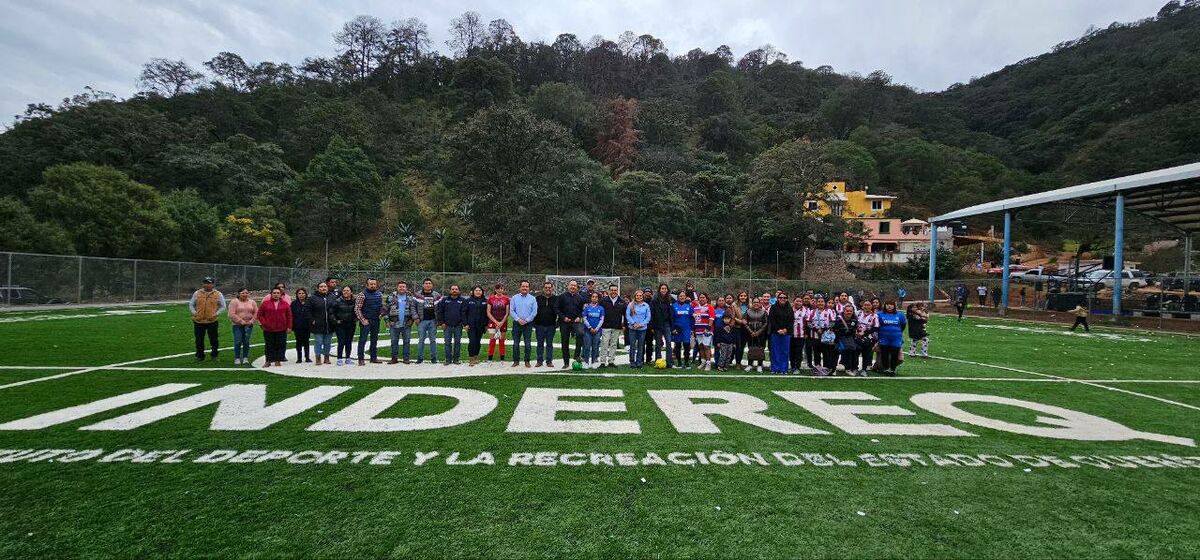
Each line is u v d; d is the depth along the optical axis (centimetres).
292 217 5578
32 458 505
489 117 5009
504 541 362
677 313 1145
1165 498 456
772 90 10650
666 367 1129
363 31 9869
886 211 6366
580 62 10175
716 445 577
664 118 7044
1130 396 895
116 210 3684
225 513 397
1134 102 7175
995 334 2020
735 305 1131
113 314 2200
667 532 378
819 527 391
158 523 380
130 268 2995
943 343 1706
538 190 4616
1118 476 506
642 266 5075
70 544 349
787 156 5125
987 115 9931
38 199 3475
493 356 1252
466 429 623
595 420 674
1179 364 1277
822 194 5141
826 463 527
